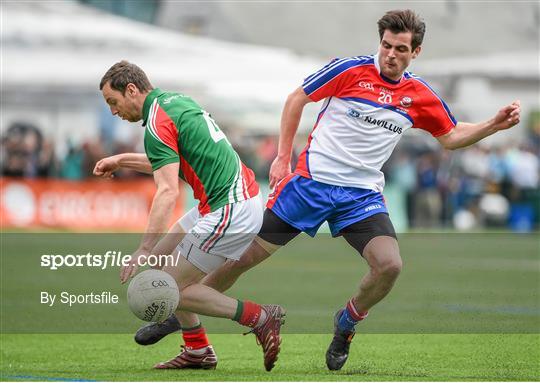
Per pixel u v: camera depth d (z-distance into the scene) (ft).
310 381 55.98
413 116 61.41
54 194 205.57
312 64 245.65
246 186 59.00
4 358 66.39
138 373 59.52
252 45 305.73
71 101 239.71
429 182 219.00
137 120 59.31
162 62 235.61
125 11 338.95
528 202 224.12
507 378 58.34
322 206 61.26
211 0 314.55
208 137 57.93
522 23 308.40
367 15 309.22
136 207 203.41
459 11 308.40
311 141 62.69
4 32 238.68
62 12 250.16
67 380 56.29
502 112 61.41
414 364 64.18
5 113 239.30
